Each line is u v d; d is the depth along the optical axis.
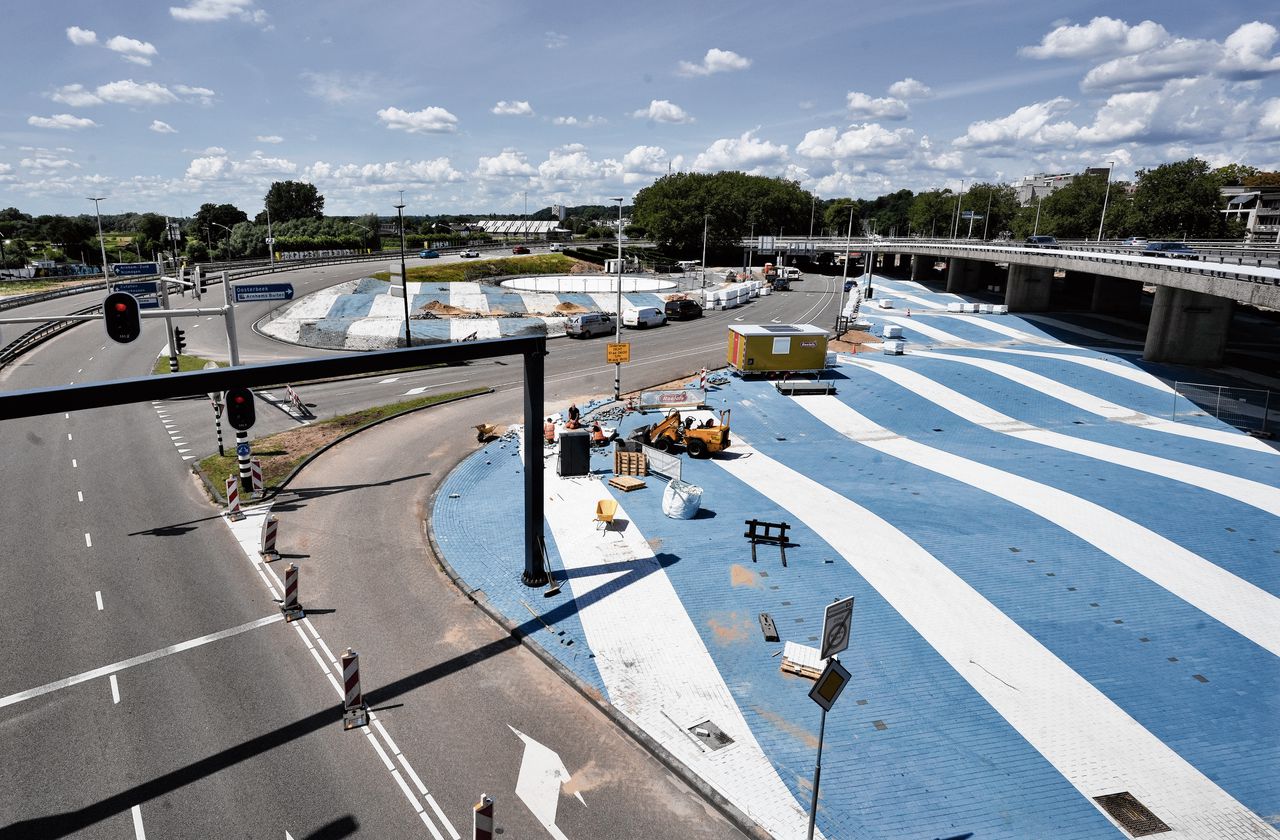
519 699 13.39
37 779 11.20
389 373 41.53
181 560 18.41
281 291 34.44
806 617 15.91
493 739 12.32
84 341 50.22
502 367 43.53
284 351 48.84
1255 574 17.78
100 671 13.88
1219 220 93.00
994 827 10.59
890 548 19.11
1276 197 128.75
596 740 12.37
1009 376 38.19
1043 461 26.72
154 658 14.32
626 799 11.10
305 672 14.02
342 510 21.75
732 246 122.62
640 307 65.69
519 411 33.12
